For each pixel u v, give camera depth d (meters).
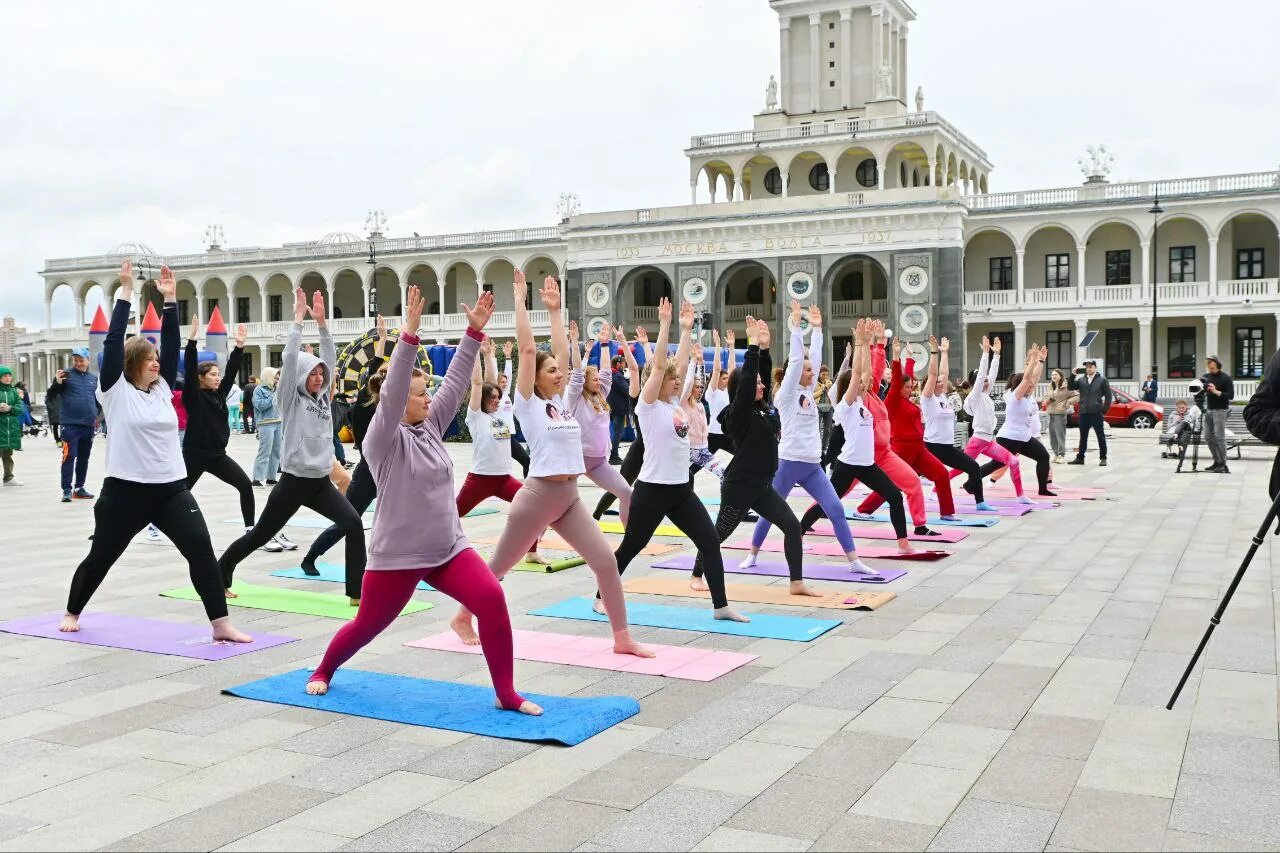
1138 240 52.22
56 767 5.12
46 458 28.83
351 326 66.06
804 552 11.73
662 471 8.00
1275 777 4.89
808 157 59.09
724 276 53.88
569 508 7.10
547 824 4.40
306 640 7.73
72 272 73.06
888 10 62.00
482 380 10.41
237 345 10.54
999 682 6.49
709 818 4.45
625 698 6.05
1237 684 6.42
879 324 11.09
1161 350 51.88
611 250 56.03
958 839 4.23
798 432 9.98
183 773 5.02
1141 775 4.92
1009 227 52.56
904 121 55.03
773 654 7.23
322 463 8.83
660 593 9.42
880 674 6.70
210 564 7.58
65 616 7.91
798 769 5.02
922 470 13.76
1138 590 9.41
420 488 5.88
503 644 5.82
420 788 4.80
